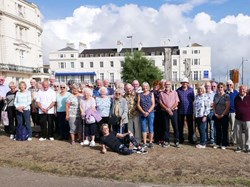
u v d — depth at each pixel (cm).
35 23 5159
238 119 843
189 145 929
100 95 962
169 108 888
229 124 941
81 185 615
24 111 998
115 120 878
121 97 903
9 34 4434
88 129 941
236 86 1241
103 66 7462
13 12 4534
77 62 7512
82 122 959
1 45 4331
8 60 4412
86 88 962
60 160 784
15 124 1062
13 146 926
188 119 934
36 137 1067
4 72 4203
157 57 7338
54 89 1043
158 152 843
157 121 942
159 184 625
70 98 952
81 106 934
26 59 4900
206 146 914
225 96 870
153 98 895
